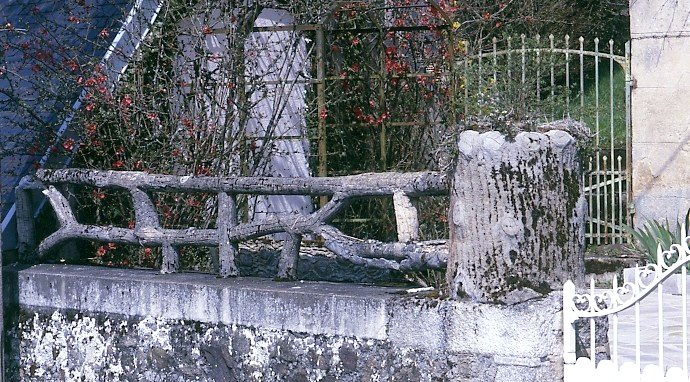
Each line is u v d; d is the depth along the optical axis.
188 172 10.80
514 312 6.12
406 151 13.06
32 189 8.98
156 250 10.12
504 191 6.20
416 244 6.75
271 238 11.71
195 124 10.96
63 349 8.26
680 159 14.76
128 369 7.87
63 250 9.19
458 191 6.36
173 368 7.61
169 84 11.25
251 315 7.20
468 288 6.29
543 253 6.18
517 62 13.65
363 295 6.75
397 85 13.11
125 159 11.03
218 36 12.29
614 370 6.07
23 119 11.57
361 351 6.70
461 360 6.27
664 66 14.79
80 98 11.20
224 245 7.80
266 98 12.20
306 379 6.93
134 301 7.83
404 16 14.51
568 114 13.55
